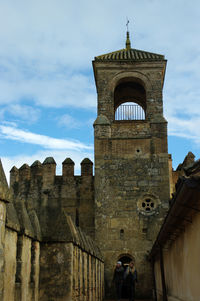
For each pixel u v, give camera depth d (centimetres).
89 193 3603
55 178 3681
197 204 793
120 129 3381
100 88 3506
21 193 3709
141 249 3072
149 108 3428
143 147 3325
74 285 1346
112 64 3550
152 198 3200
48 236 1297
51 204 3603
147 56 3569
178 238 1218
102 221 3161
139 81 3562
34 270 1192
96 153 3334
